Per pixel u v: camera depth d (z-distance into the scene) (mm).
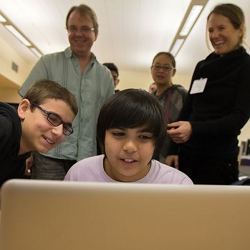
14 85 7281
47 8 4520
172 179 994
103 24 4949
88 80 1995
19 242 455
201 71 1769
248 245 495
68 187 451
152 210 471
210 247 489
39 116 1152
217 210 484
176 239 481
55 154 1811
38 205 449
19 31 5625
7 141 1039
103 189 458
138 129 827
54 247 459
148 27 4941
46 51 6793
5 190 443
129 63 7367
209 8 3996
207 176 1663
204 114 1688
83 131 1940
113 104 841
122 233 468
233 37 1628
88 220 459
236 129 1543
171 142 1784
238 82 1582
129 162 866
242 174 3346
